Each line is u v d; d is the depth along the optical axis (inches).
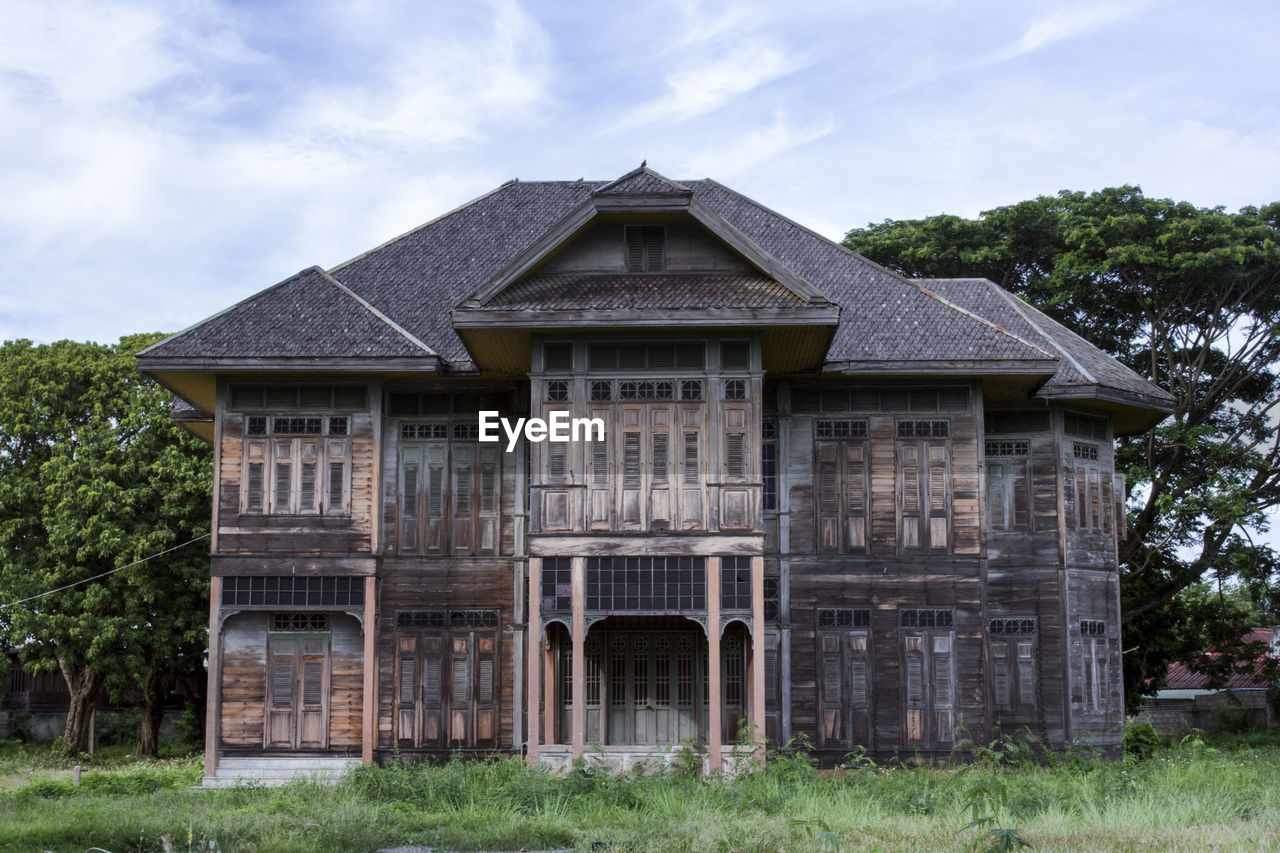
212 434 1378.0
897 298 1182.3
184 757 1595.7
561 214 1326.3
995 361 1095.6
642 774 964.0
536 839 730.8
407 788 924.6
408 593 1127.0
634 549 1006.4
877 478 1132.5
